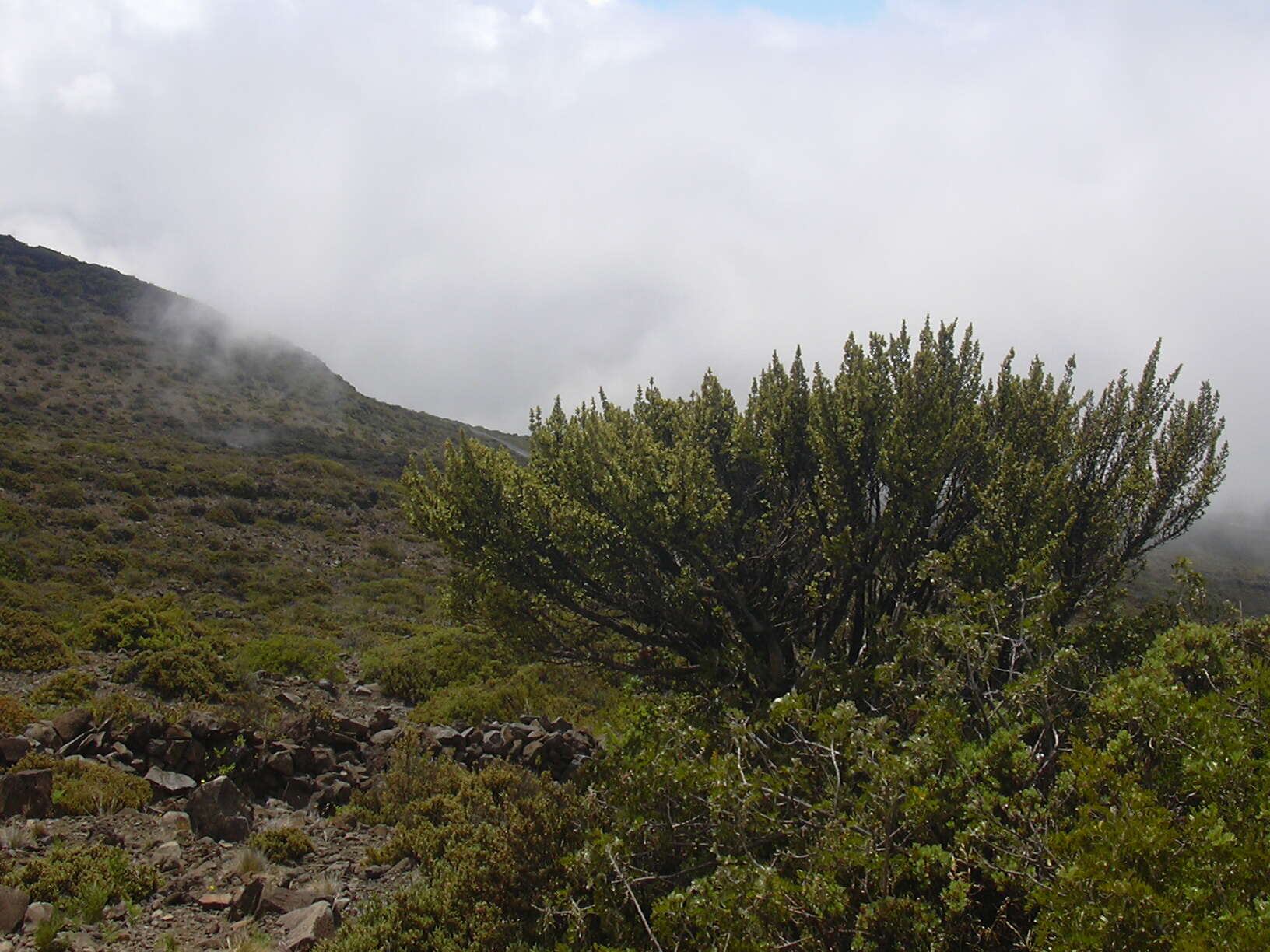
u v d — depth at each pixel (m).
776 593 10.70
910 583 9.62
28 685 12.54
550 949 6.14
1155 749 4.79
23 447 38.97
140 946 6.13
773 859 5.61
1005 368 10.84
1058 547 8.45
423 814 9.41
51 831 7.67
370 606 29.27
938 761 5.64
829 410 9.82
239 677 14.19
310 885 7.53
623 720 10.41
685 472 9.51
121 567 27.31
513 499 9.90
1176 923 3.57
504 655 10.69
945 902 4.80
